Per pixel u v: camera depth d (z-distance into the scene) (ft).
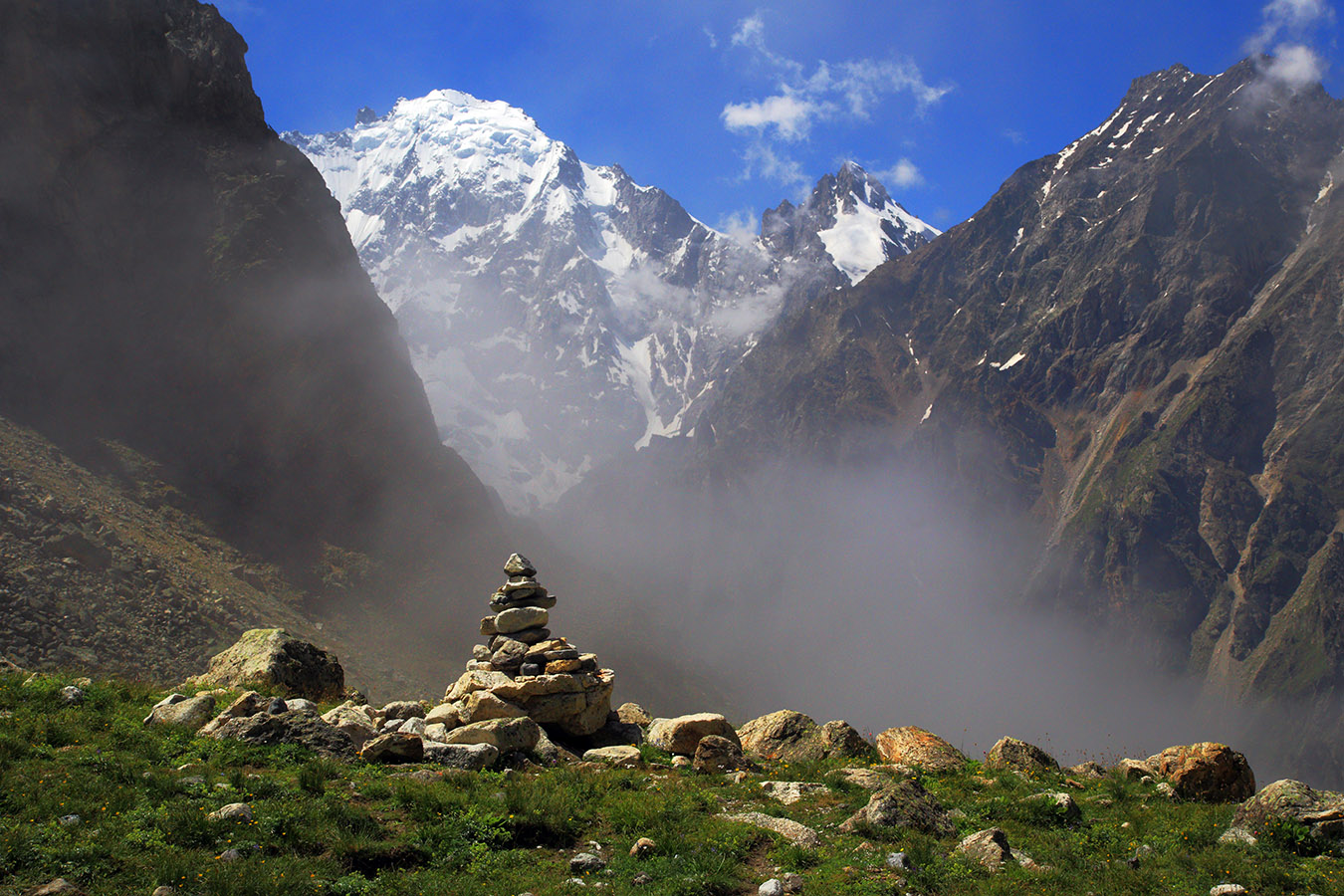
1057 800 54.65
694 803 51.01
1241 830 51.49
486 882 39.88
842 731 70.90
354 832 42.39
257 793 45.62
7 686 61.05
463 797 47.11
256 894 35.65
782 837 46.88
